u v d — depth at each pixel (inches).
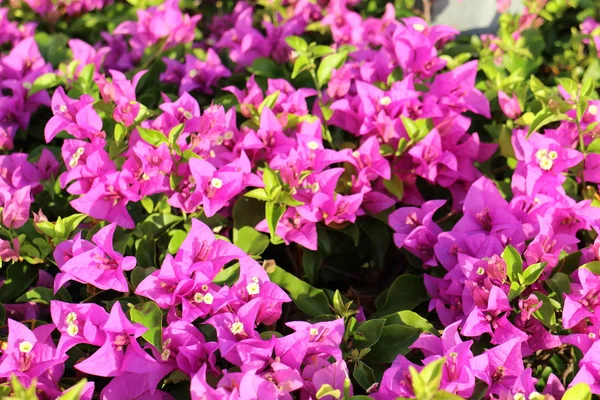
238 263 35.6
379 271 39.4
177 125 36.9
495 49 44.2
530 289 35.3
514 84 41.9
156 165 36.4
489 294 34.2
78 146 37.2
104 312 33.5
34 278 36.9
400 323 35.4
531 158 37.2
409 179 38.7
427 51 40.6
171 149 36.7
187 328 33.5
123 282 34.0
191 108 38.1
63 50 45.9
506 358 33.5
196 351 33.3
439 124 39.1
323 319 35.3
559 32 48.1
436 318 37.0
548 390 33.4
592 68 43.2
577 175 38.5
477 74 44.3
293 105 39.3
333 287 39.5
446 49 44.9
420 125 38.6
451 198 39.9
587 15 46.8
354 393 35.3
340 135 40.7
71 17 48.9
